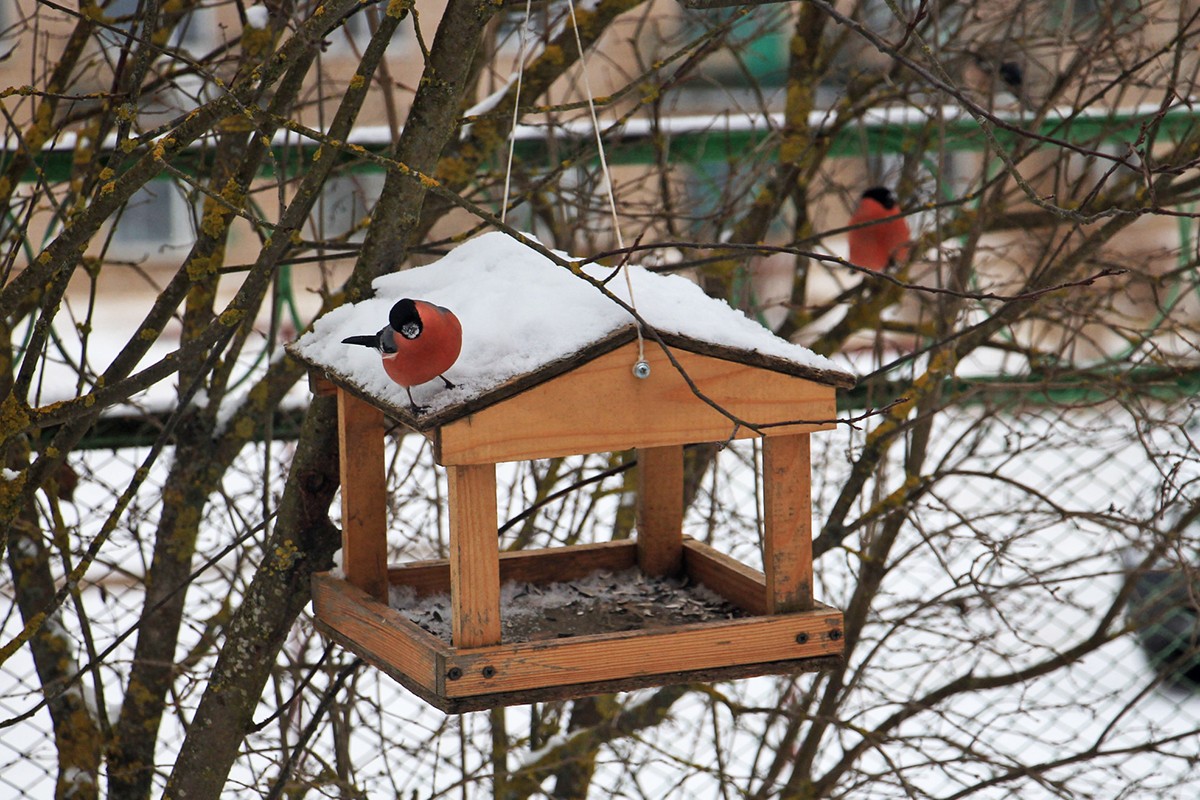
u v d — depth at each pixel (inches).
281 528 212.7
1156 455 263.7
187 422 258.1
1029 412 288.8
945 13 333.7
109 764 263.3
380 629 190.5
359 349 188.7
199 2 301.4
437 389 170.1
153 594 260.8
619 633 180.9
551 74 259.0
